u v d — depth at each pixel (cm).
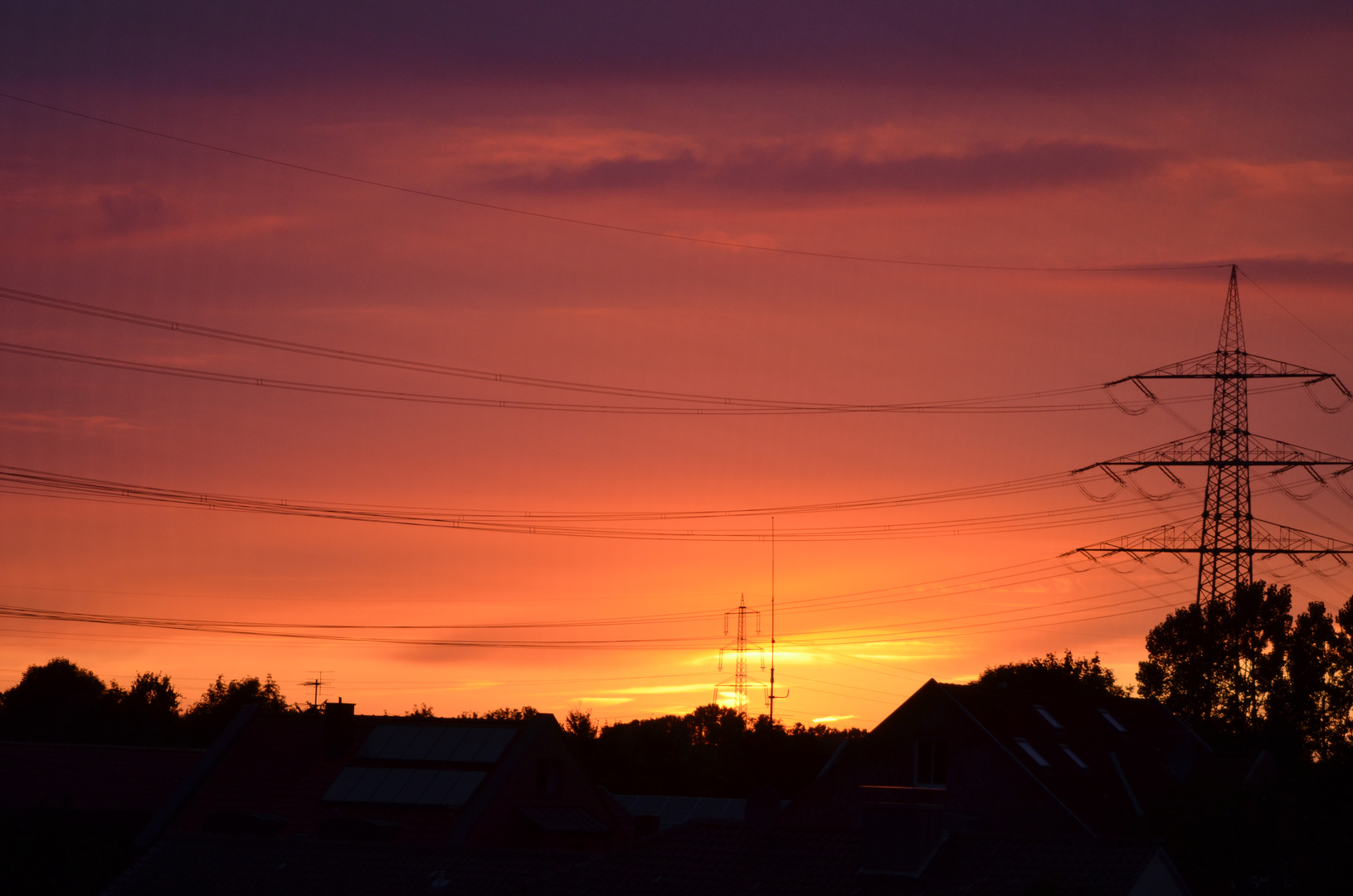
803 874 3819
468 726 6762
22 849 5634
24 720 13712
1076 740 6216
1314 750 6806
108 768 7244
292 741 6938
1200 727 9169
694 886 3888
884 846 3716
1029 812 5506
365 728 6919
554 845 6275
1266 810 4306
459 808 6172
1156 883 3525
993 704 6172
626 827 6825
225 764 6869
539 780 6531
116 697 13912
